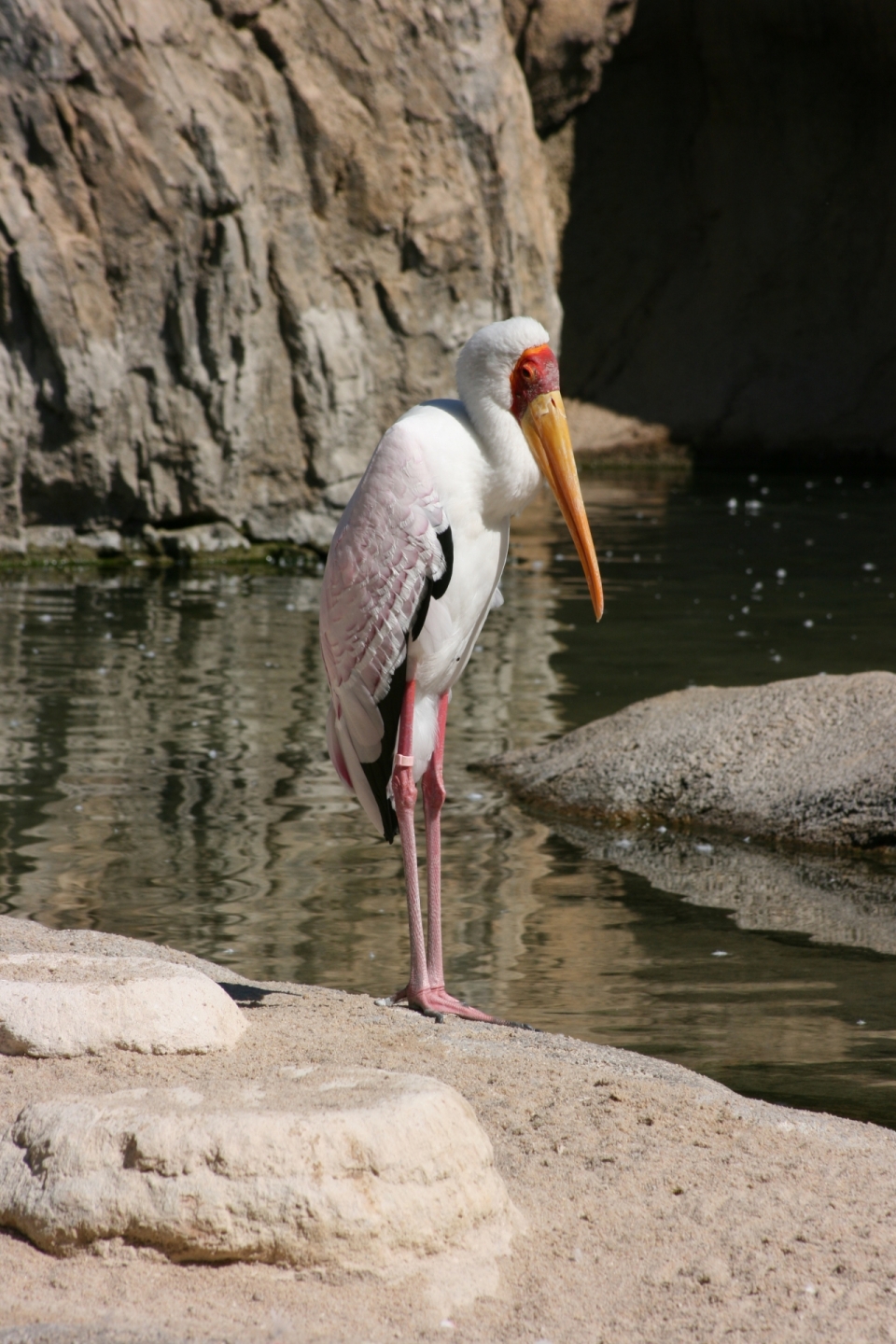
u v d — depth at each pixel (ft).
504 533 23.00
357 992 25.90
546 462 22.25
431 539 21.52
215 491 81.66
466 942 28.86
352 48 81.82
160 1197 14.76
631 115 134.51
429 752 22.90
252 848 34.68
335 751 23.43
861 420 132.87
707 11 129.59
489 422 22.07
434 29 83.61
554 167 133.28
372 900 31.40
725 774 38.96
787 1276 14.99
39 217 75.66
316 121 81.15
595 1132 18.25
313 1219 14.62
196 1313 13.88
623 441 133.28
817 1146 18.19
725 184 135.74
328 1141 14.93
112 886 31.86
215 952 27.99
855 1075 22.34
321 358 82.23
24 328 76.69
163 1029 19.76
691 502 106.32
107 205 76.74
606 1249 15.51
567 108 128.57
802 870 34.01
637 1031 24.18
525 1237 15.66
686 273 137.28
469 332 86.74
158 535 81.56
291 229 81.25
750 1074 22.35
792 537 89.10
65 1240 14.87
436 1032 21.83
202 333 79.51
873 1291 14.73
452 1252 14.98
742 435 134.21
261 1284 14.42
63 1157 15.28
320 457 83.30
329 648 22.39
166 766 41.29
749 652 56.34
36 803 37.78
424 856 34.76
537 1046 21.54
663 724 41.86
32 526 79.87
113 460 79.46
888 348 133.59
